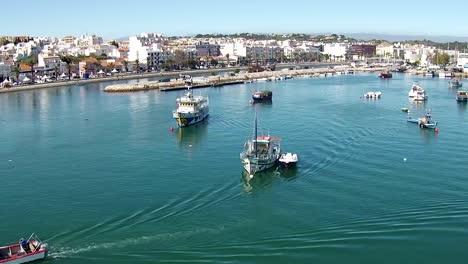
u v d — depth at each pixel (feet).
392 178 326.44
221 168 359.46
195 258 213.66
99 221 259.60
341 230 239.50
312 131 488.44
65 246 229.45
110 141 462.60
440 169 346.13
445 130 491.31
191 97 598.34
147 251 221.87
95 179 339.16
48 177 347.15
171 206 280.10
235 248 222.28
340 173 339.57
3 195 309.63
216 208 274.98
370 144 426.10
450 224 243.19
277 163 361.71
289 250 219.20
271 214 263.90
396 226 242.37
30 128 537.65
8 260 208.54
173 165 371.56
